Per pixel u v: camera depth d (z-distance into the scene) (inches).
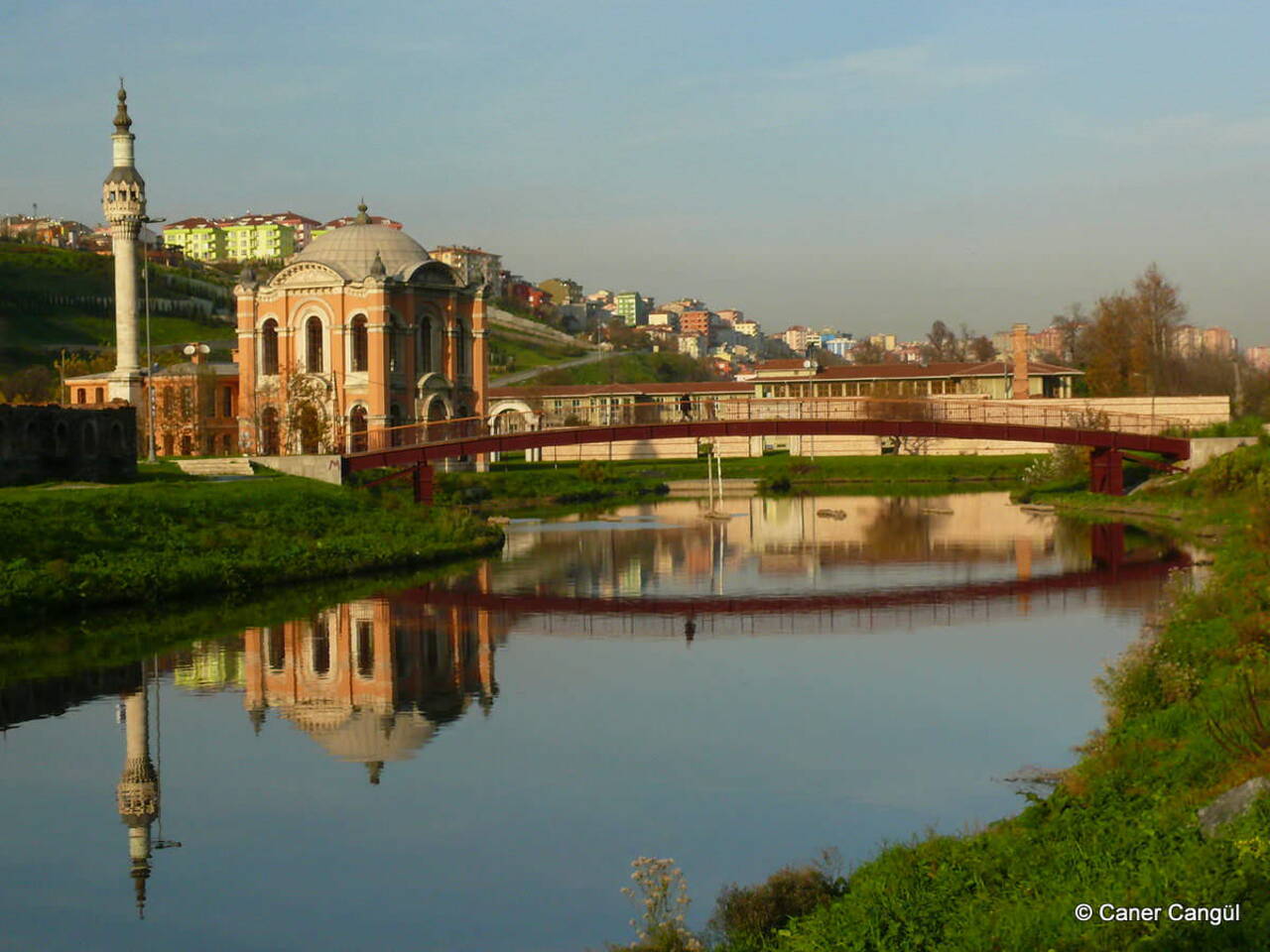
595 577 3540.8
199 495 3725.4
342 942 1322.6
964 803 1601.9
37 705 2160.4
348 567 3464.6
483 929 1332.4
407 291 6013.8
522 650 2578.7
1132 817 1201.4
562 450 7509.8
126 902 1419.8
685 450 7588.6
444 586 3353.8
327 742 1964.8
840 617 2901.1
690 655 2504.9
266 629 2738.7
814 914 1119.6
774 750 1856.5
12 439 3624.5
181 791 1759.4
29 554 2955.2
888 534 4458.7
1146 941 861.2
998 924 975.0
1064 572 3449.8
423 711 2122.3
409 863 1508.4
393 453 4552.2
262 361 6156.5
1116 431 4943.4
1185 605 2394.2
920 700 2102.6
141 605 2903.5
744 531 4648.1
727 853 1482.5
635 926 1266.0
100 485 3698.3
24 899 1432.1
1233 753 1312.7
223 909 1396.4
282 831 1616.6
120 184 5821.9
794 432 4776.1
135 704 2170.3
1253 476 4296.3
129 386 5905.5
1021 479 6471.5
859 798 1638.8
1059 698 2078.0
